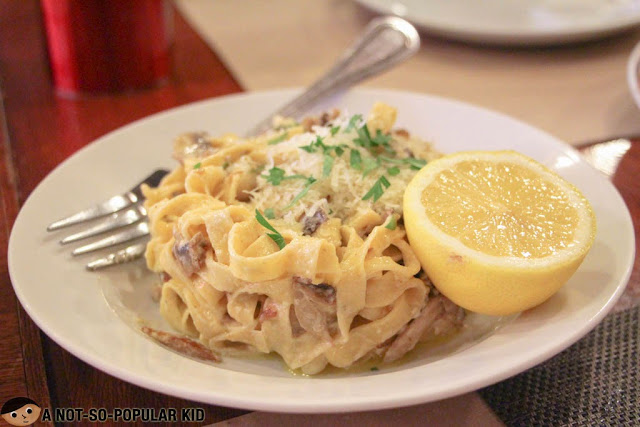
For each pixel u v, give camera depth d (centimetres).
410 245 27
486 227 26
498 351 24
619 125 41
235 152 32
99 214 31
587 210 26
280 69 49
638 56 42
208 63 50
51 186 32
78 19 43
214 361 27
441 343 28
